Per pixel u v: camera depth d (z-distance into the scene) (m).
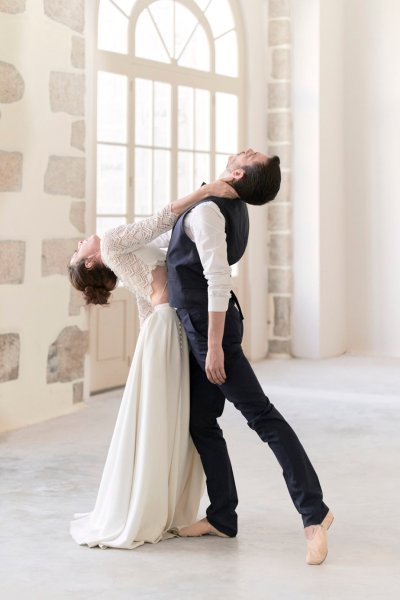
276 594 3.05
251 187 3.28
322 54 8.02
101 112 6.53
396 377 7.25
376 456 4.88
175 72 7.20
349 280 8.46
